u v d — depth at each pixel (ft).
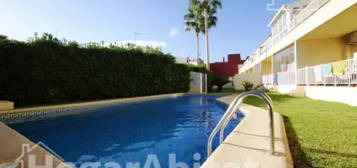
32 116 25.03
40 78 30.66
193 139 16.87
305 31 39.06
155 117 26.73
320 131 13.43
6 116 22.53
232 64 138.62
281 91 53.36
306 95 38.78
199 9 88.99
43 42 30.94
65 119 25.41
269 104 9.03
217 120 24.49
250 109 22.56
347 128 14.11
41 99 31.37
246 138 11.35
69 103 31.22
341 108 23.09
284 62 56.65
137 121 24.41
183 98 48.62
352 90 26.18
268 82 68.74
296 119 17.44
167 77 55.42
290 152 9.83
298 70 42.78
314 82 36.42
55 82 32.35
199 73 68.03
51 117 26.30
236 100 9.20
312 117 18.17
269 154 9.04
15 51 28.58
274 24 65.00
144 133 18.99
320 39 43.27
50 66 31.65
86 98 36.88
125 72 43.37
